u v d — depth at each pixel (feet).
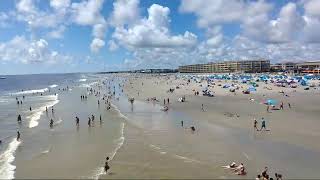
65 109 239.91
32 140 136.26
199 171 92.27
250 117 177.17
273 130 143.02
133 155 108.78
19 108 256.93
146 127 157.17
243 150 112.88
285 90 328.08
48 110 236.22
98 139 134.31
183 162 100.53
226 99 264.72
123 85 524.52
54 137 141.08
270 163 98.78
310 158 103.14
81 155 111.14
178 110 213.25
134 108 230.89
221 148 115.96
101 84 588.50
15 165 101.45
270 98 264.52
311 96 274.16
